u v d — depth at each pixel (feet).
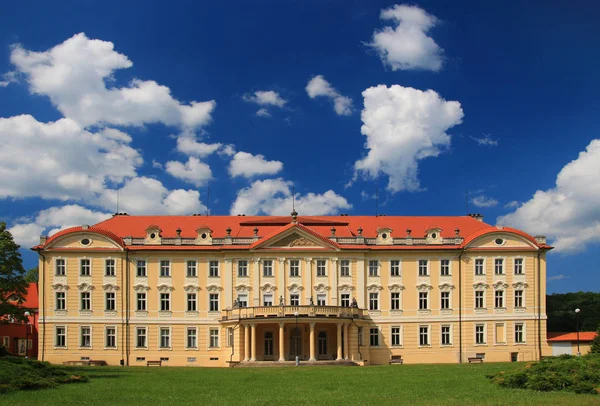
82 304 311.06
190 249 313.73
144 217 342.03
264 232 327.47
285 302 311.27
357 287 314.76
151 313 312.29
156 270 314.76
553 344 317.22
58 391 160.66
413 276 318.65
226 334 306.96
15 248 259.80
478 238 320.70
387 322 314.76
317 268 314.76
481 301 319.06
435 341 315.58
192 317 312.50
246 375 213.05
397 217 347.36
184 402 145.28
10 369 171.63
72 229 313.94
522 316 318.45
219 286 313.32
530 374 166.40
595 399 141.69
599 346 297.33
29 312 350.43
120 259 313.94
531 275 321.32
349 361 283.18
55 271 311.88
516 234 321.73
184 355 310.45
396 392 160.35
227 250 312.91
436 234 322.75
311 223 332.19
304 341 303.89
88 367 254.68
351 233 329.11
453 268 320.09
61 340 309.22
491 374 187.73
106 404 141.18
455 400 143.74
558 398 143.23
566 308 424.05
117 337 310.04
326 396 154.92
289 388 171.83
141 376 207.51
